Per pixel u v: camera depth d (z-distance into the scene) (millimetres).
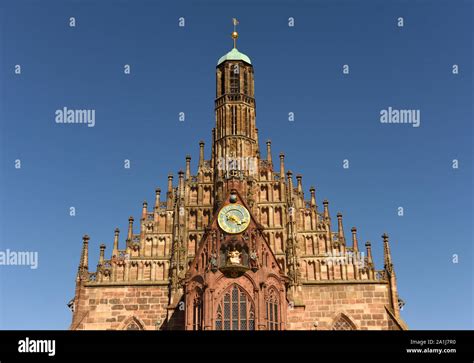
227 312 66688
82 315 75875
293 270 77188
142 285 77500
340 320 76000
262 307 66625
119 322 75750
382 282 77375
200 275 69375
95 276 78125
